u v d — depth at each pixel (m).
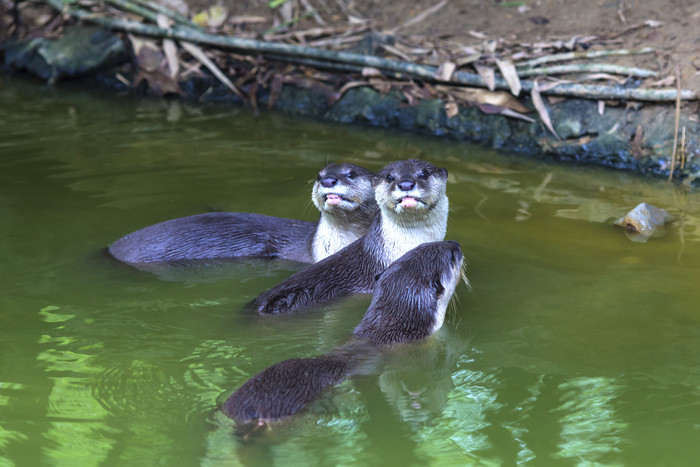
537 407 4.86
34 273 6.77
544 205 8.37
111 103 12.09
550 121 10.10
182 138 10.45
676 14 10.95
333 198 6.91
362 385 5.11
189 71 12.50
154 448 4.39
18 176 8.92
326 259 6.82
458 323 5.99
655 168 9.40
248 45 12.15
